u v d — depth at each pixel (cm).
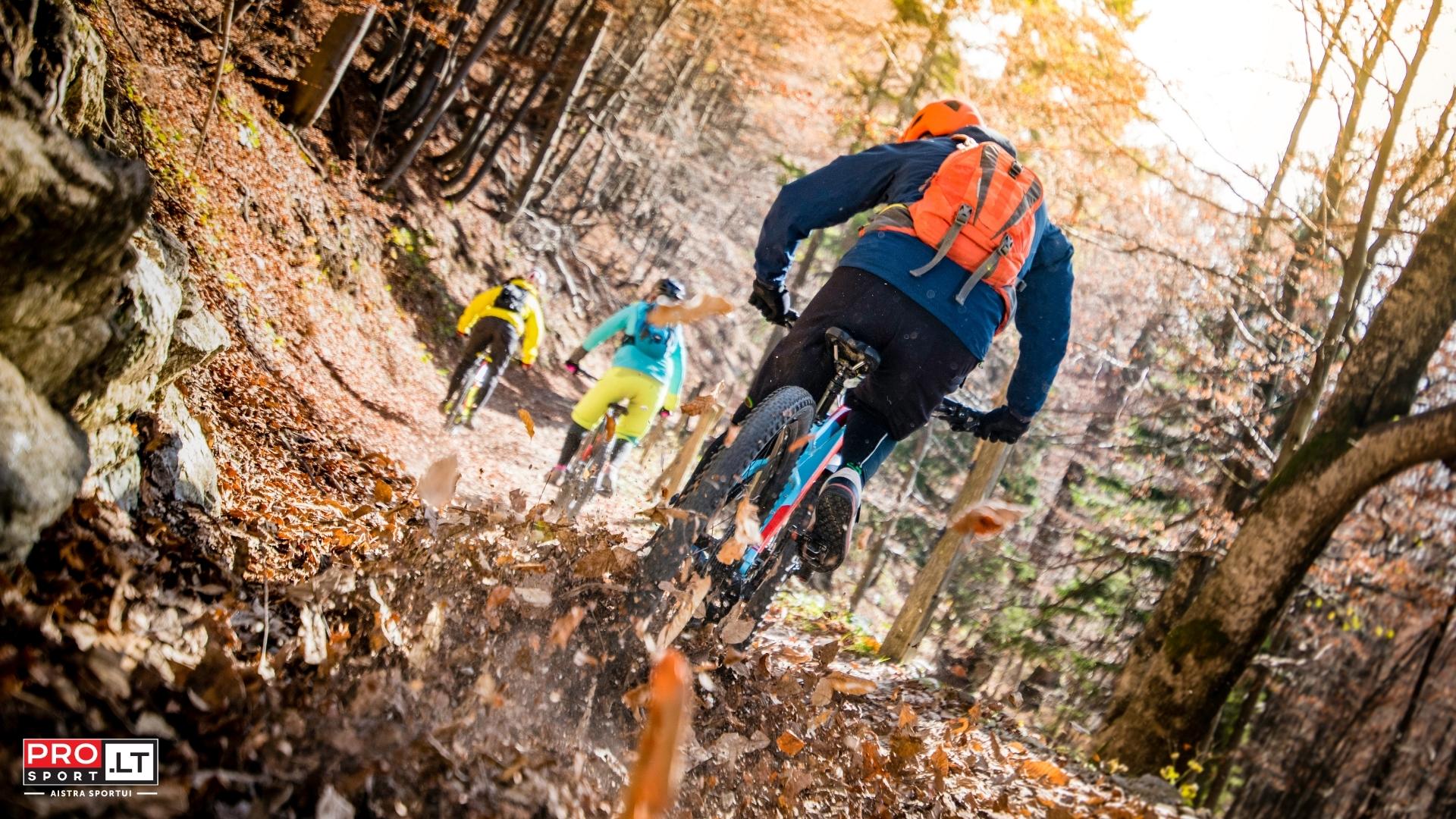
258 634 263
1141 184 1634
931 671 1184
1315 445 997
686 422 1335
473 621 300
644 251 3450
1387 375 984
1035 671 1778
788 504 409
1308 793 2758
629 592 322
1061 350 456
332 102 1833
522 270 2516
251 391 764
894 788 375
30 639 186
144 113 1092
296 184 1506
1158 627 1477
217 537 333
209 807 172
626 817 148
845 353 378
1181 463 1894
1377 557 1581
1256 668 1823
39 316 221
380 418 1188
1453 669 2295
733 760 312
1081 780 627
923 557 2961
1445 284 979
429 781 206
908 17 2005
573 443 973
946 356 390
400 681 242
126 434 289
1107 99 1441
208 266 1014
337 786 191
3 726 164
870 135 2253
